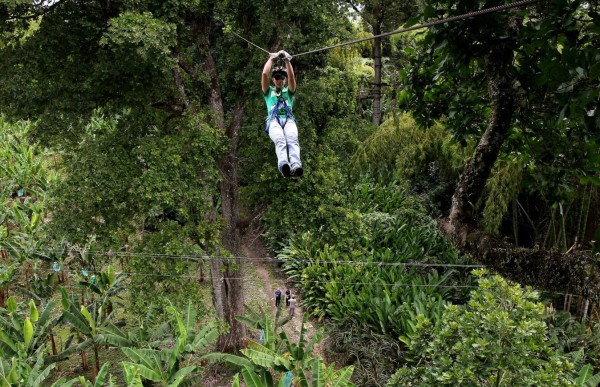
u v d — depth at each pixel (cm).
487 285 785
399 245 1658
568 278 396
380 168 1928
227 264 1262
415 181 2012
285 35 988
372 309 1295
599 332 1075
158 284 1099
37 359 931
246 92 1087
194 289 1093
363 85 2311
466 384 734
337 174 1242
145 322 1069
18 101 1013
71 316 1047
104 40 841
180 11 1008
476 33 432
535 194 1398
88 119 1109
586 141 499
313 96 1035
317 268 1578
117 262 1706
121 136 1104
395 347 1186
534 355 812
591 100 381
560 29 379
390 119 1858
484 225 1371
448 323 831
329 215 1155
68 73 1055
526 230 1614
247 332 1386
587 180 525
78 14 1060
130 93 1065
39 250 1280
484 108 605
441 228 540
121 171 1038
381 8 2064
